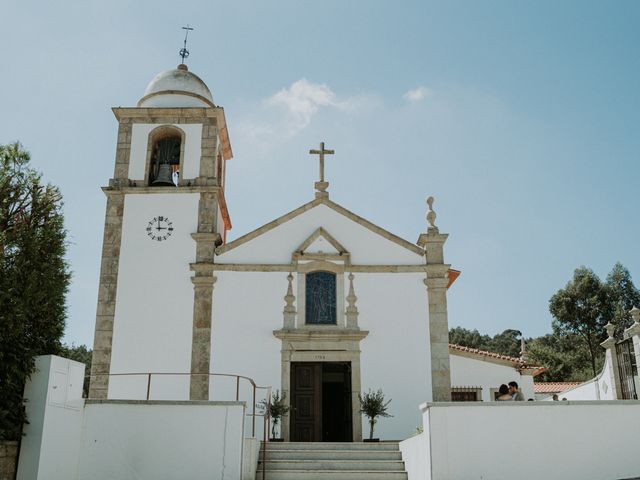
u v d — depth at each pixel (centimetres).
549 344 5144
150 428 1264
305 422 1922
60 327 1259
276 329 1970
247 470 1359
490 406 1177
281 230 2081
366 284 2028
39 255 1235
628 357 2091
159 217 2083
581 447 1168
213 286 2006
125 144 2169
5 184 1234
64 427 1186
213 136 2181
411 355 1958
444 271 2033
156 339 1950
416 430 1830
